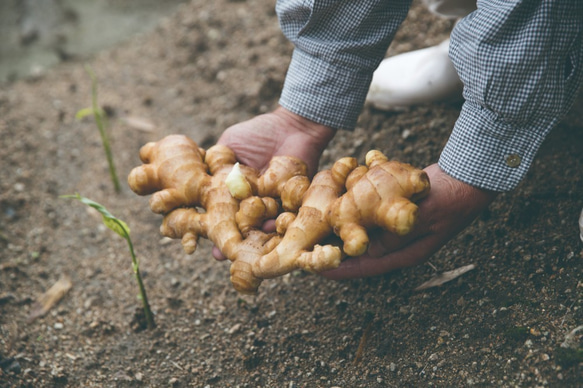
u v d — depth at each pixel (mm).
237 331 1105
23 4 1876
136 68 1594
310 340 1070
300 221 934
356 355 1037
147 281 1203
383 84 1284
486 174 941
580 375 924
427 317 1042
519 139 931
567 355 938
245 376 1050
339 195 951
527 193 1118
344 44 1038
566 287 1004
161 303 1168
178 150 1020
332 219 921
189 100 1489
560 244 1048
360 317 1076
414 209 891
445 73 1224
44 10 1847
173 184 1006
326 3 1019
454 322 1024
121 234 1060
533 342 968
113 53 1661
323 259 899
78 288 1203
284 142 1080
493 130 930
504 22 897
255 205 968
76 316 1164
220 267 1202
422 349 1014
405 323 1047
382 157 956
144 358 1096
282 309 1119
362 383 1004
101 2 1874
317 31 1048
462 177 946
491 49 909
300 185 971
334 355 1045
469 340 1000
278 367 1050
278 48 1498
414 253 972
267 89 1435
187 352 1095
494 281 1043
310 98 1064
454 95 1254
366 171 940
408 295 1075
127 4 1853
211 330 1117
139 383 1062
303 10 1034
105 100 1506
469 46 925
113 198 1337
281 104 1089
